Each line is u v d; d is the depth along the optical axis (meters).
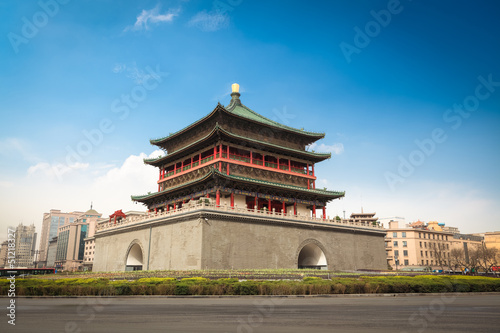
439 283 36.09
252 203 72.12
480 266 127.38
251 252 62.09
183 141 80.81
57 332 14.55
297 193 75.38
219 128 66.19
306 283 33.44
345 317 18.36
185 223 61.19
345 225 76.31
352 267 75.75
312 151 81.50
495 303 25.83
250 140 71.00
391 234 131.88
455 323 16.39
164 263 63.91
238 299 29.95
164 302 27.62
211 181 66.94
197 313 20.36
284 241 66.75
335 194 77.94
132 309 22.62
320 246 71.88
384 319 17.64
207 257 56.94
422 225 141.38
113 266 78.69
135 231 73.81
